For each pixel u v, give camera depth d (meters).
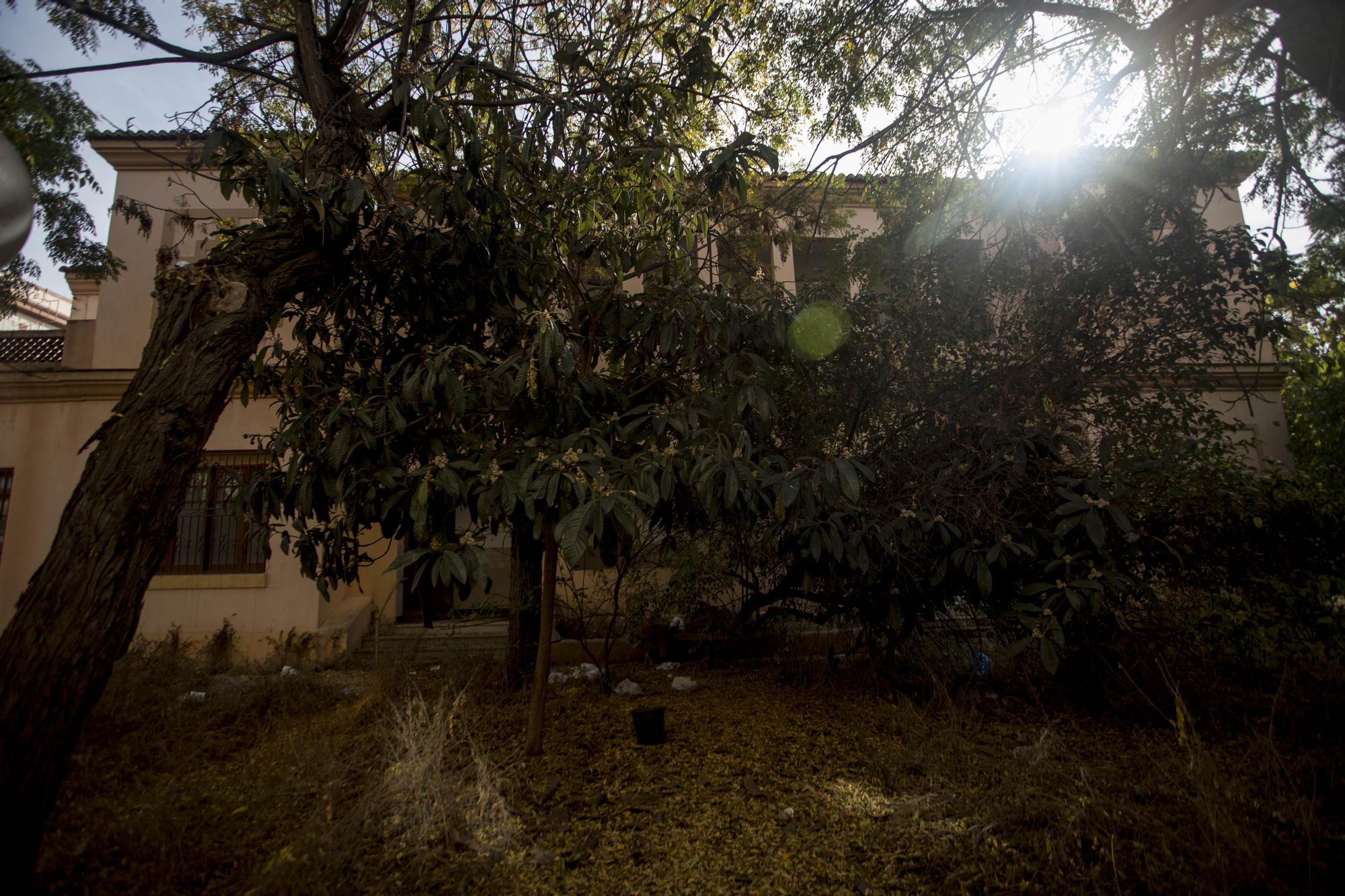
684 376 4.79
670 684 6.23
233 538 8.56
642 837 3.21
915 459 4.88
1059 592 4.23
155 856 2.88
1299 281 5.30
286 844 2.98
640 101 4.78
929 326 5.03
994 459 4.47
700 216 5.18
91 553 2.71
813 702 5.42
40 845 2.53
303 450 4.18
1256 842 2.60
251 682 6.70
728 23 6.48
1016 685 5.31
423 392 3.64
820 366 5.16
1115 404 4.96
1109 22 5.52
